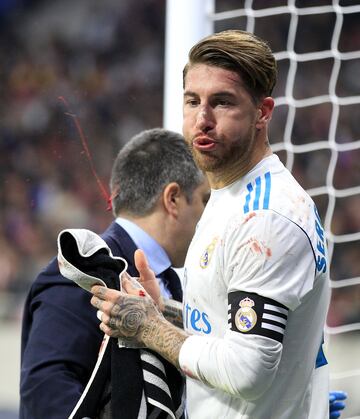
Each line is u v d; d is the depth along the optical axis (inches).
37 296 232.4
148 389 202.1
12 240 1220.5
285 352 188.7
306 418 199.0
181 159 240.2
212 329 191.2
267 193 186.4
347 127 1075.3
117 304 194.2
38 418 217.2
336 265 780.6
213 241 190.2
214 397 192.7
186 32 311.6
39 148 1339.8
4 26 1513.3
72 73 1437.0
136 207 240.8
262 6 1158.3
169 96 313.6
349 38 1188.5
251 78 187.6
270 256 178.1
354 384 538.0
